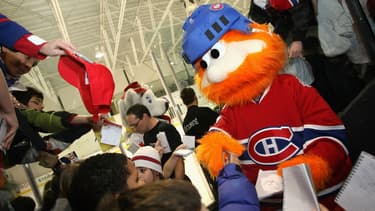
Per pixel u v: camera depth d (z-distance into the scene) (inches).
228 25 45.2
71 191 41.8
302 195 32.4
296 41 66.3
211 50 45.6
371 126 52.1
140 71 510.9
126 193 27.0
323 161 39.9
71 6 270.7
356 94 66.7
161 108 143.3
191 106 119.0
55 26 299.4
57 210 45.3
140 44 456.1
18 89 58.8
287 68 67.3
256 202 36.4
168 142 95.3
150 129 103.0
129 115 101.7
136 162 72.6
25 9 245.9
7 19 46.8
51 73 415.8
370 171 30.5
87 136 195.2
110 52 363.9
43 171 124.7
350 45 57.4
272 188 39.7
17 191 75.1
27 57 52.7
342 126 43.5
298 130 44.4
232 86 44.8
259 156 46.0
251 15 80.7
